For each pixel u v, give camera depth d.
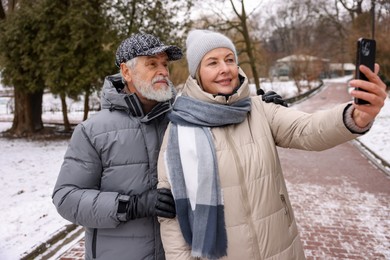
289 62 46.97
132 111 1.84
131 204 1.66
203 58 1.75
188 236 1.65
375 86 1.29
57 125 19.03
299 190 6.96
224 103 1.69
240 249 1.60
